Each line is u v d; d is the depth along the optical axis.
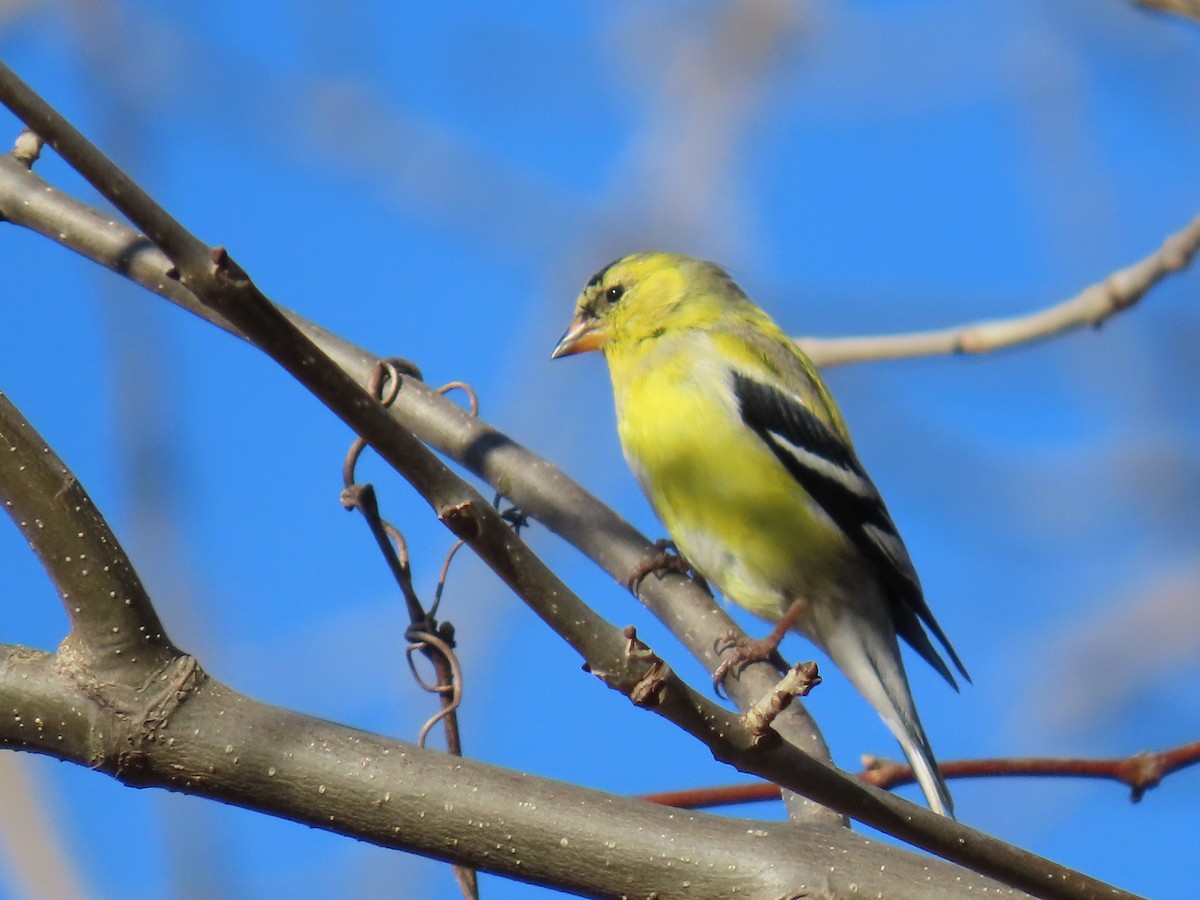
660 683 4.08
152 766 4.62
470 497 3.99
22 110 3.60
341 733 4.73
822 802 4.30
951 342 8.52
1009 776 6.62
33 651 4.72
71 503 4.58
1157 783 6.40
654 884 4.63
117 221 8.21
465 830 4.63
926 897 4.65
